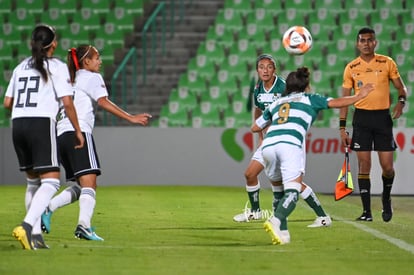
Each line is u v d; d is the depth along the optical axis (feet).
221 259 77.66
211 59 234.79
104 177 199.93
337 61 236.22
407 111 227.20
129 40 241.76
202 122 224.12
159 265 73.61
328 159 195.11
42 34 83.87
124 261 76.02
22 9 244.01
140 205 145.69
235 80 230.48
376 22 245.04
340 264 75.05
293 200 89.40
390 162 121.29
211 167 200.34
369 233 103.14
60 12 244.01
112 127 200.54
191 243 92.38
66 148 93.56
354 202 161.68
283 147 89.97
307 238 97.60
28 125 82.94
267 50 238.27
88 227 93.15
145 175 200.34
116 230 104.94
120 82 230.48
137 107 224.33
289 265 74.08
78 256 78.89
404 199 175.11
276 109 92.99
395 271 71.15
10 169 198.59
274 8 246.27
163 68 233.14
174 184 200.54
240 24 243.19
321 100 91.25
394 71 122.11
